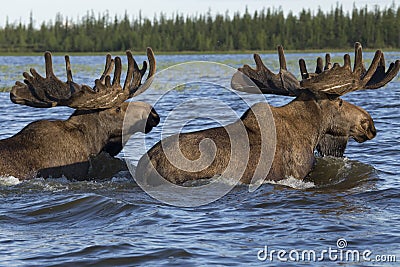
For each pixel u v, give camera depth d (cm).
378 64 2256
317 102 2162
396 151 2561
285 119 2119
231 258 1448
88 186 2036
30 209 1800
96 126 2189
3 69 9625
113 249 1494
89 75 7600
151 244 1525
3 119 3609
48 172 2094
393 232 1603
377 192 1961
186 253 1470
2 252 1485
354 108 2216
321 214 1748
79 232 1619
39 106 2162
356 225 1655
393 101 4212
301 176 2105
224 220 1700
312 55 15938
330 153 2267
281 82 2175
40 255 1465
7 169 2039
